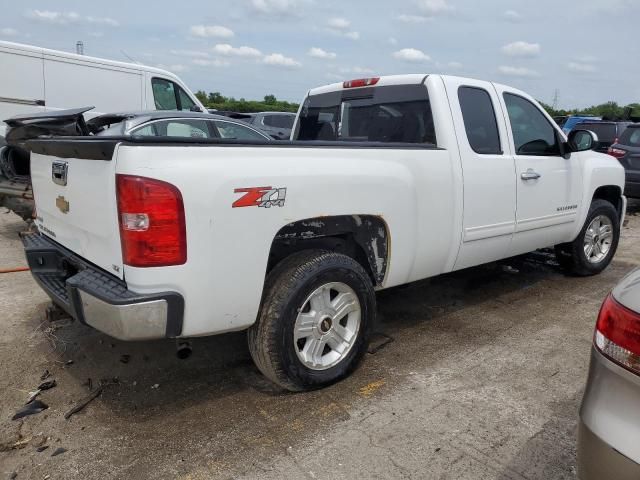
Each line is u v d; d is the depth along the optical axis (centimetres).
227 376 347
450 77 405
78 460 261
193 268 257
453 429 289
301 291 300
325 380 322
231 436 281
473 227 403
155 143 249
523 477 253
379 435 283
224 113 1424
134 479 248
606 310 189
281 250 324
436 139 388
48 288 322
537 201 464
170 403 314
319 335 320
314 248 333
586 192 526
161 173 245
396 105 420
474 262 422
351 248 355
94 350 377
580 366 366
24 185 637
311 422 295
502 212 427
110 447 271
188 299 260
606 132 1254
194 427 289
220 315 273
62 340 391
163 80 1040
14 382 333
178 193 248
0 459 262
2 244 669
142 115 718
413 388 332
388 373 352
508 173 427
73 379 339
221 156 266
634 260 664
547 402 319
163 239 247
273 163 282
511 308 478
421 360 371
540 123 478
